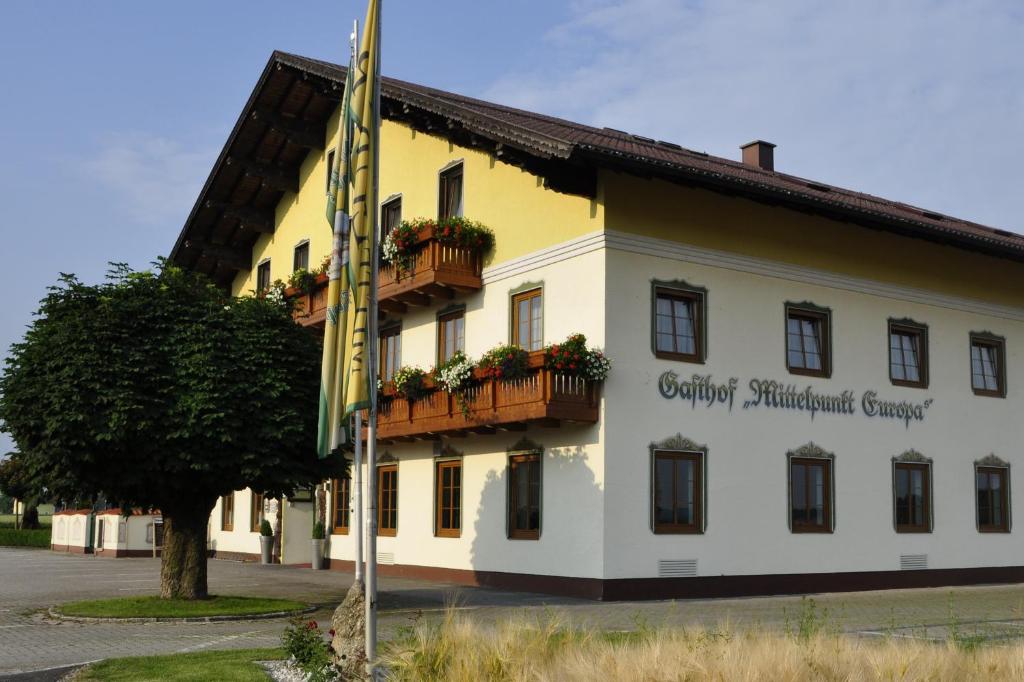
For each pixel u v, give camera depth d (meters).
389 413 23.81
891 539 23.23
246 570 28.06
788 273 22.28
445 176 24.61
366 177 11.28
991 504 25.50
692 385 20.50
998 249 24.72
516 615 12.70
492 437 22.28
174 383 16.31
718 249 21.23
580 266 20.17
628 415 19.61
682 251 20.70
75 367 15.70
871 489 23.05
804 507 21.91
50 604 18.25
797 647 9.79
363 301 11.08
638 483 19.59
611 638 11.35
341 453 17.84
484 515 22.31
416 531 24.67
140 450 16.08
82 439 15.62
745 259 21.61
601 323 19.53
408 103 22.64
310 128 30.81
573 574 19.67
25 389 16.03
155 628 14.77
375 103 11.40
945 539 24.27
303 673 10.32
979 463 25.28
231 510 35.25
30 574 26.50
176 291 17.28
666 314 20.48
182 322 16.86
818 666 9.41
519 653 9.87
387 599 18.81
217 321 17.02
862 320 23.48
